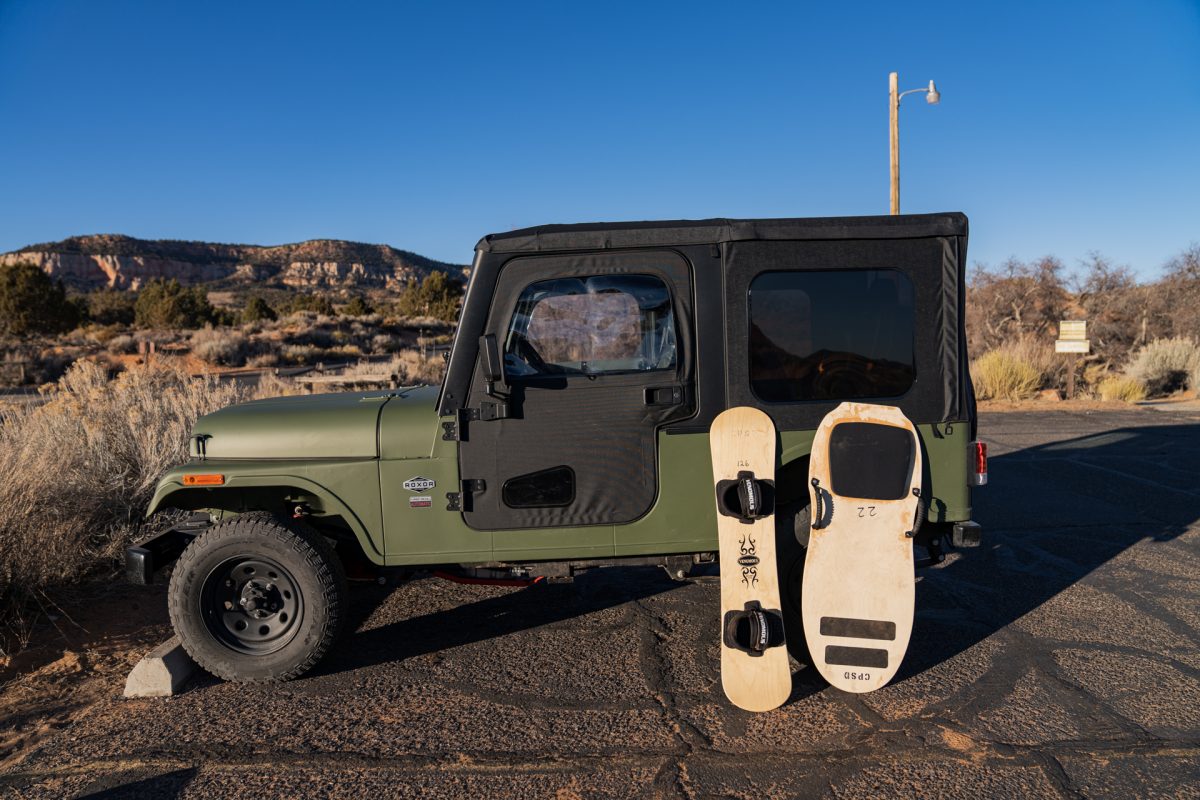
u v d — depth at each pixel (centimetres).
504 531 392
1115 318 2448
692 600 510
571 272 381
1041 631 450
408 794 299
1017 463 952
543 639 449
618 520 392
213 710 370
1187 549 605
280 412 417
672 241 380
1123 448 1042
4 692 396
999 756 319
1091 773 305
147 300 5347
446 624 476
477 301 381
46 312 4522
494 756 324
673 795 296
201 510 442
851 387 389
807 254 383
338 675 406
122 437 715
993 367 1691
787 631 398
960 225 384
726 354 385
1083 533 652
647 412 387
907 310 389
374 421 397
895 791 296
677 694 378
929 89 1770
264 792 302
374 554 394
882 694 375
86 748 337
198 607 385
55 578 523
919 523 381
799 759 319
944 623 465
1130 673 394
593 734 341
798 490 408
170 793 303
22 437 639
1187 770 307
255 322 4691
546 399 385
